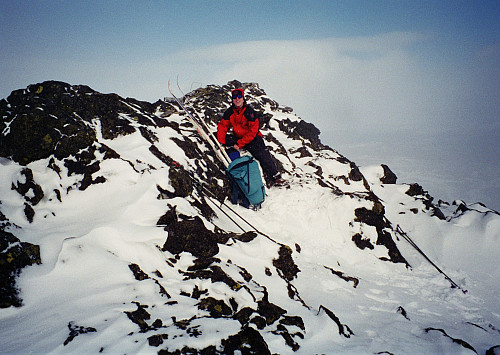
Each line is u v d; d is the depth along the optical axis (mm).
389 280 5457
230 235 4602
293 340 2938
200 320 2861
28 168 4168
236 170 5523
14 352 2344
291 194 6320
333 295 4492
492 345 3934
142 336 2533
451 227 6879
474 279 5773
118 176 4508
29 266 3213
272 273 4285
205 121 7805
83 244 3510
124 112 5961
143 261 3547
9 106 4883
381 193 8625
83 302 2959
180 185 4711
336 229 6023
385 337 3508
